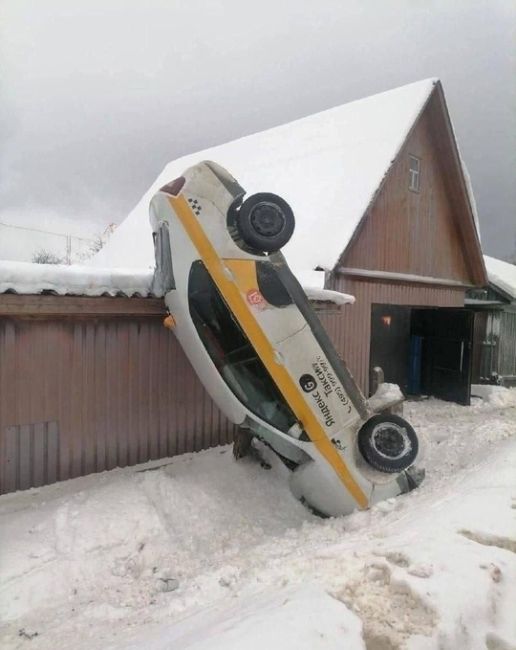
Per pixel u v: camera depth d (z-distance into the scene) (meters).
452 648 2.60
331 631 2.55
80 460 5.62
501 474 5.36
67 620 3.65
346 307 10.73
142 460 6.20
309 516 5.88
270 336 5.08
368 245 11.33
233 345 5.28
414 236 12.84
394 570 3.14
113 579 4.24
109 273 5.49
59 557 4.27
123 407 6.01
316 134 14.19
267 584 3.55
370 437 5.55
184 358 6.61
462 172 13.68
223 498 5.70
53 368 5.39
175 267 5.15
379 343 13.15
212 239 5.02
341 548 3.88
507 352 15.56
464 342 12.39
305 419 5.24
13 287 4.72
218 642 2.44
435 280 13.45
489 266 17.30
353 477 5.46
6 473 5.06
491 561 3.29
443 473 6.79
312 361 5.30
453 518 4.09
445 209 14.01
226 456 6.56
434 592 2.89
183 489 5.56
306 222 11.16
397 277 12.06
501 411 11.71
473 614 2.81
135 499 5.11
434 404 12.38
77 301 5.22
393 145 11.63
